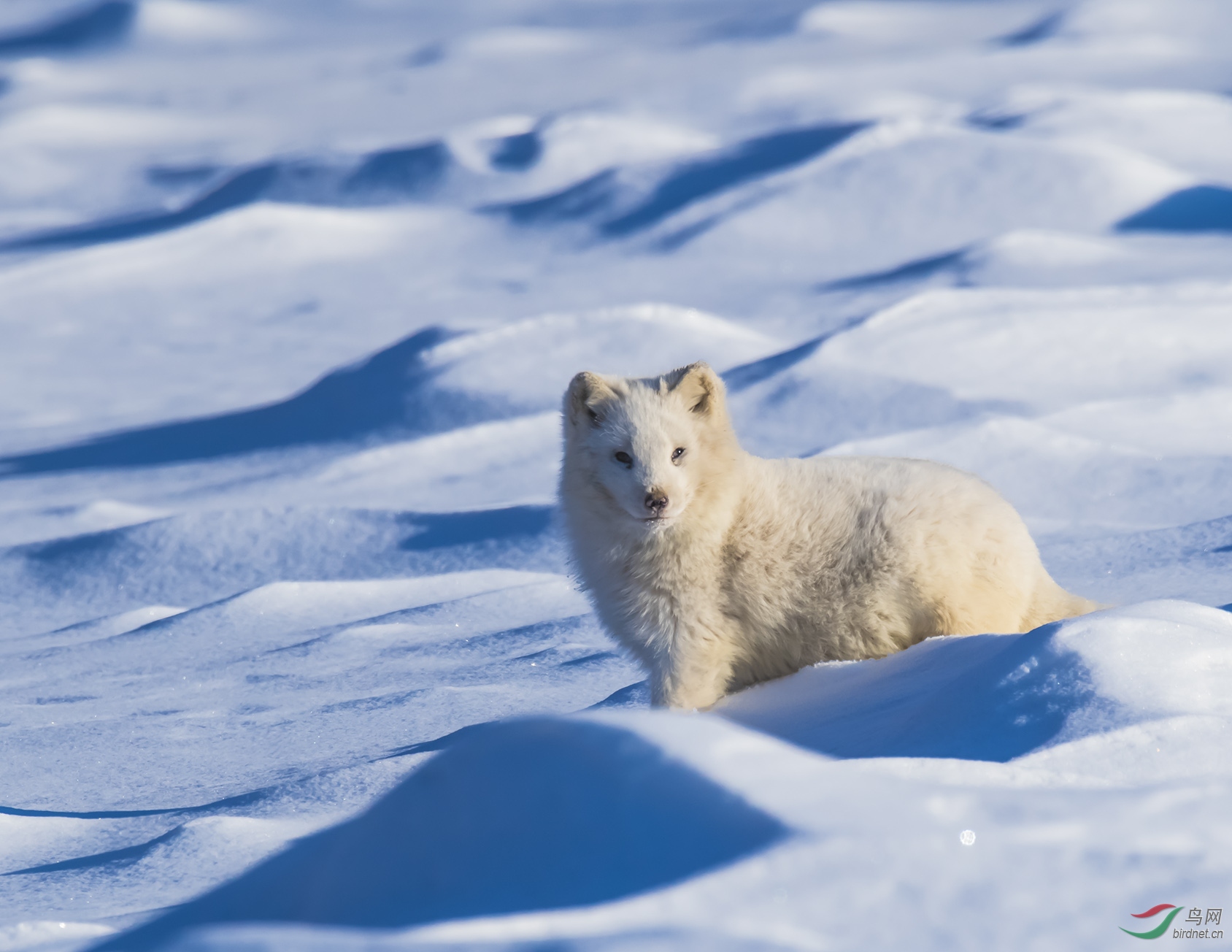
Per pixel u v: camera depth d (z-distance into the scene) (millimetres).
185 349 67688
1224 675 9141
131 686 19516
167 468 40812
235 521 30562
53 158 155250
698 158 97625
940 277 61250
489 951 4285
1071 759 8172
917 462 14094
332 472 36344
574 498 14438
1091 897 4758
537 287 75375
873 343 40219
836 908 4625
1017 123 100625
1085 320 41344
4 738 16750
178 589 27984
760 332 51312
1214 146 96500
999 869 4840
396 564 27578
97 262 87562
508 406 39500
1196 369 37938
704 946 4262
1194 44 189250
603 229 88625
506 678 17344
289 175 113875
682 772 5238
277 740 15664
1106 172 82812
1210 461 28625
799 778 5258
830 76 174875
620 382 14375
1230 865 4941
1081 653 9258
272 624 23266
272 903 6449
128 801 13664
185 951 4328
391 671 18781
